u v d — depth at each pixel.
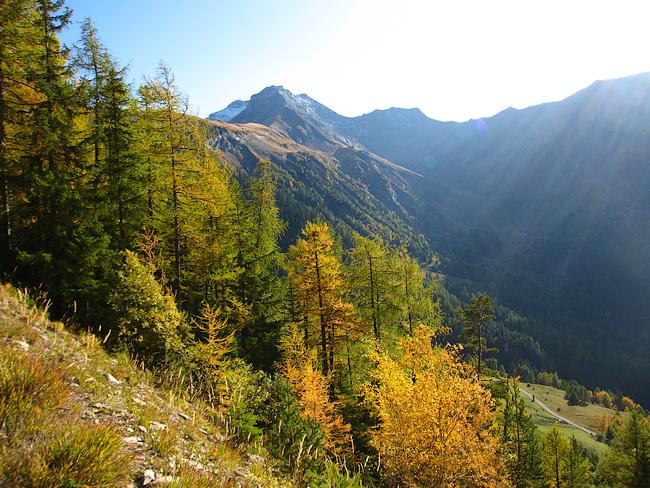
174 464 4.60
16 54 15.48
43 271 12.77
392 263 32.09
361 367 28.75
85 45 19.75
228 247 27.12
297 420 9.12
